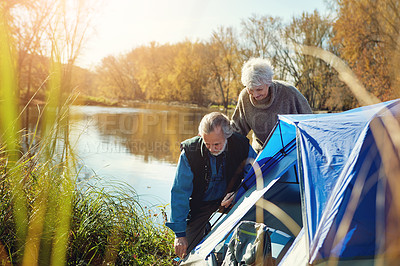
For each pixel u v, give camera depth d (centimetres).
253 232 266
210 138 296
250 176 326
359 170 188
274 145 324
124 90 4681
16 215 267
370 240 175
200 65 4116
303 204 205
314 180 210
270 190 338
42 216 273
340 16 1989
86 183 355
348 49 1797
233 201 338
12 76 237
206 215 336
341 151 216
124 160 855
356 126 226
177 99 4722
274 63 2089
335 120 249
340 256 171
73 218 299
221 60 3734
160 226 403
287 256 213
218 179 323
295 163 313
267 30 2944
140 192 536
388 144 119
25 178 284
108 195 352
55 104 268
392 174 114
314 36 2584
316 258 170
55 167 290
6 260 251
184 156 319
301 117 293
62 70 260
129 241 335
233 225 277
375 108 223
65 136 281
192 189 326
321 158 220
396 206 123
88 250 306
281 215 260
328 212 181
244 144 329
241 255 261
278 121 306
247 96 400
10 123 250
